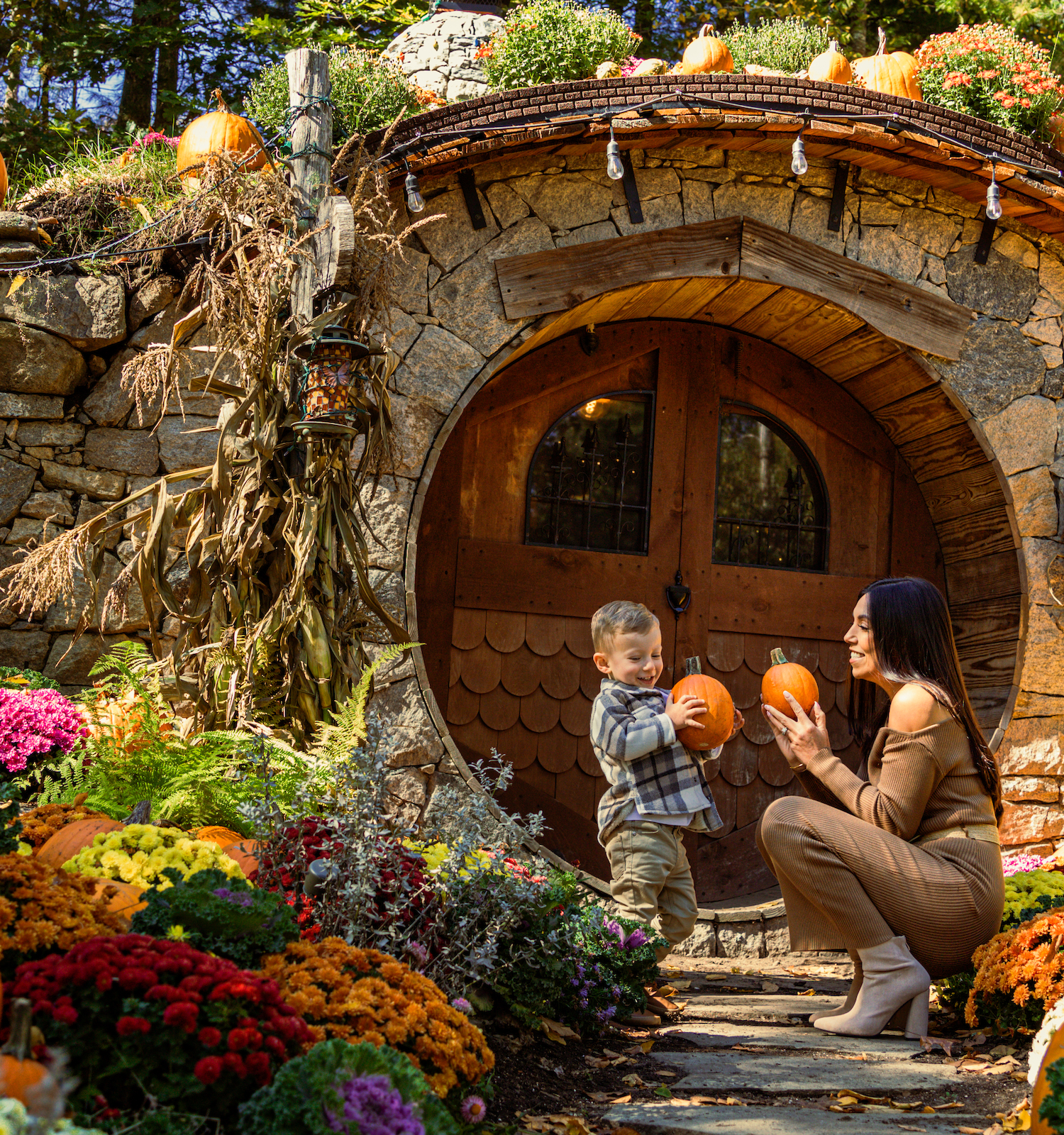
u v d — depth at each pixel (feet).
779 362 18.94
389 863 8.54
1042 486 17.52
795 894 10.93
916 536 19.20
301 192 12.41
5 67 30.09
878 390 18.54
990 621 17.90
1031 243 17.79
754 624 18.35
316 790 9.44
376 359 13.15
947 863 10.28
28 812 9.81
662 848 11.89
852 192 16.99
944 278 17.38
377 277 11.78
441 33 22.58
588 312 16.88
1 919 5.89
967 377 17.37
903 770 10.39
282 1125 4.91
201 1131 5.14
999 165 16.02
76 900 6.48
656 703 12.45
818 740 11.17
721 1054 9.67
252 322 11.33
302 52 12.67
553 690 17.38
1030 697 17.03
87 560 13.98
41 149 25.77
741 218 16.38
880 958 10.23
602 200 15.99
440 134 14.11
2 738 11.78
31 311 14.05
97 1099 5.07
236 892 6.85
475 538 17.37
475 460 17.52
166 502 11.67
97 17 30.37
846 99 15.23
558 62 18.53
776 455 19.21
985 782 10.75
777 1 32.68
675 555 18.13
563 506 18.07
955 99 18.28
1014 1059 9.28
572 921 10.73
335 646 11.73
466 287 15.37
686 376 18.48
